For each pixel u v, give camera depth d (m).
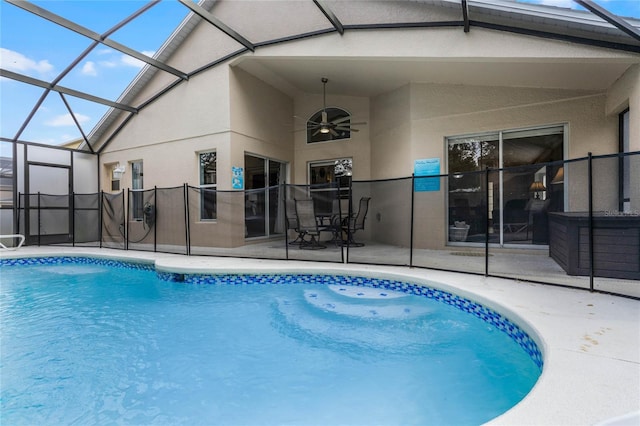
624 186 4.79
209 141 7.25
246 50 6.71
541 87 5.60
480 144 6.18
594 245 3.61
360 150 8.42
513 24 4.45
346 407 2.16
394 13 5.36
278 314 3.86
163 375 2.61
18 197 7.97
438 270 4.41
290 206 6.78
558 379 1.61
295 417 2.06
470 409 2.11
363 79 7.08
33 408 2.19
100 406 2.21
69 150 8.75
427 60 5.33
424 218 6.30
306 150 9.07
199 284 5.09
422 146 6.55
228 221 6.86
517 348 2.58
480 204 5.90
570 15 3.95
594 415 1.32
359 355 2.88
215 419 2.06
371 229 7.11
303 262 5.29
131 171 8.74
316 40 6.09
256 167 7.92
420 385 2.41
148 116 8.27
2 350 3.07
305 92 8.98
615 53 3.99
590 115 5.22
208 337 3.32
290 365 2.74
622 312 2.63
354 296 4.23
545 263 4.70
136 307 4.26
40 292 4.99
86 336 3.38
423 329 3.33
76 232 8.75
